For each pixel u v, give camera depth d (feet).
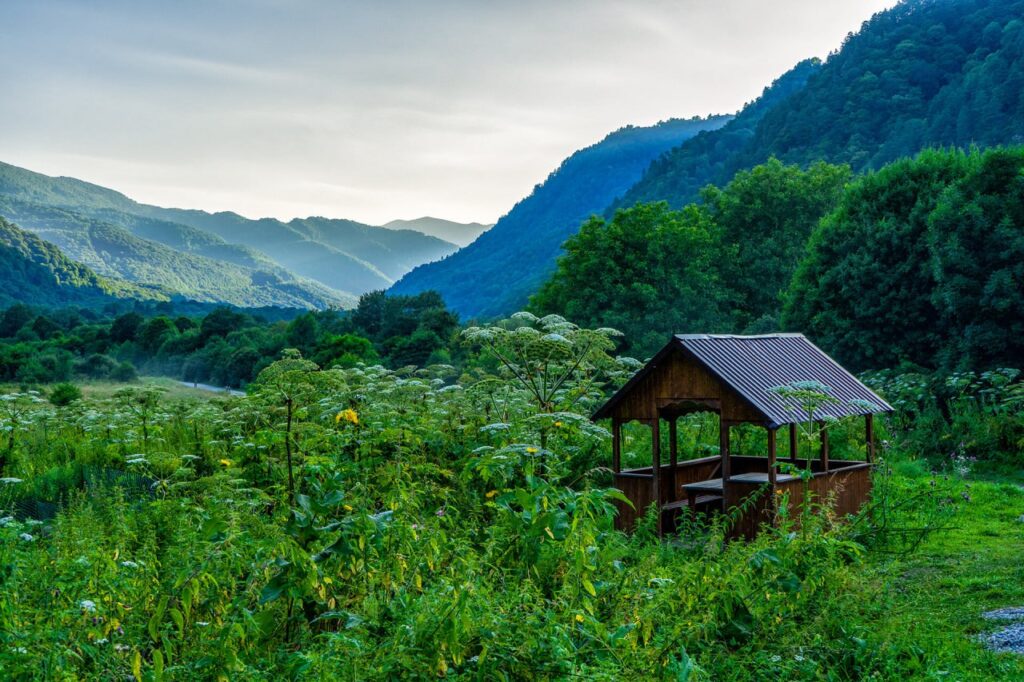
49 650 15.64
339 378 39.55
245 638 16.69
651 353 153.48
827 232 121.39
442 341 238.89
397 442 36.17
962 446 66.18
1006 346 95.25
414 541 19.58
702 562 21.86
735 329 176.35
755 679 19.62
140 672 15.55
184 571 17.71
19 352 291.99
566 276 173.27
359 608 18.08
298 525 18.45
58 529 23.82
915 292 105.60
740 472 50.37
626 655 17.39
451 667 16.26
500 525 22.13
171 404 64.49
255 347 298.76
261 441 39.09
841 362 111.86
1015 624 26.61
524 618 17.01
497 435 41.32
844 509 41.47
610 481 47.75
